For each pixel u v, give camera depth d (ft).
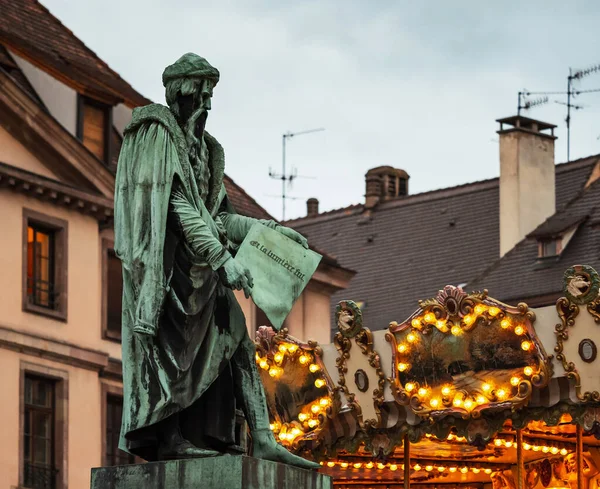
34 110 150.00
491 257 196.34
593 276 79.56
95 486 35.04
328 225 215.72
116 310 158.10
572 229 177.88
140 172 36.22
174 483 34.55
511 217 195.52
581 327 80.48
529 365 82.12
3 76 148.36
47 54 156.35
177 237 36.22
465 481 105.19
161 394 35.63
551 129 202.80
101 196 156.35
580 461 89.15
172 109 37.04
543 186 196.95
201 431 36.37
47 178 152.15
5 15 159.12
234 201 175.42
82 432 151.53
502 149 197.57
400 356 86.07
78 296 153.99
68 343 151.94
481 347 83.30
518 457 88.07
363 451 99.19
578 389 81.15
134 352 36.04
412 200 211.61
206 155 37.32
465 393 84.28
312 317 177.06
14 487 144.97
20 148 150.82
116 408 156.15
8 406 145.79
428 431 86.48
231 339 36.45
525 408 83.56
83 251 155.02
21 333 148.15
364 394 88.02
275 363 90.48
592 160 202.69
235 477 34.27
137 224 36.04
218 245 35.88
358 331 87.30
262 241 36.68
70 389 151.43
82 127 157.48
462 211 204.95
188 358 35.86
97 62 163.94
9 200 149.69
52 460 148.87
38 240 152.35
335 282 180.04
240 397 36.83
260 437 36.63
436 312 83.87
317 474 35.86
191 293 36.04
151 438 36.01
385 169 217.97
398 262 202.90
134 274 35.88
